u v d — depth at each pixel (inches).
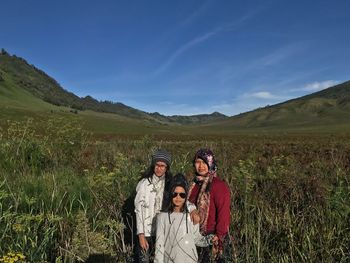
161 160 110.6
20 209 135.8
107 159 234.7
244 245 117.0
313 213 136.9
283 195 164.9
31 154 214.4
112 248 123.0
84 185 160.4
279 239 129.1
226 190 104.2
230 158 266.8
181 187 99.9
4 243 111.9
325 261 113.1
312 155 321.7
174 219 99.6
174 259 98.5
